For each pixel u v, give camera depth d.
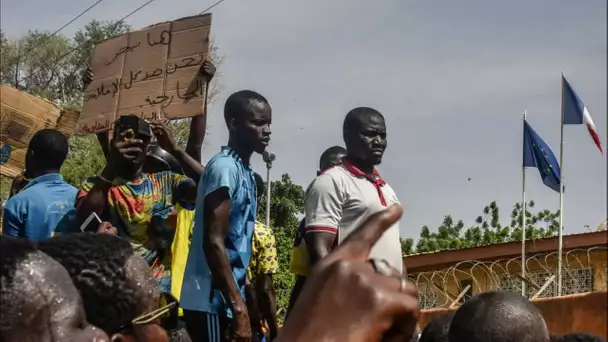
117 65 5.18
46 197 4.50
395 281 0.98
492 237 23.53
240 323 3.71
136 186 4.27
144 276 1.73
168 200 4.37
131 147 4.21
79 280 1.65
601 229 12.02
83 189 4.39
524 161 11.79
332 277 0.97
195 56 4.89
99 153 17.97
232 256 3.97
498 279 8.09
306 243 4.28
